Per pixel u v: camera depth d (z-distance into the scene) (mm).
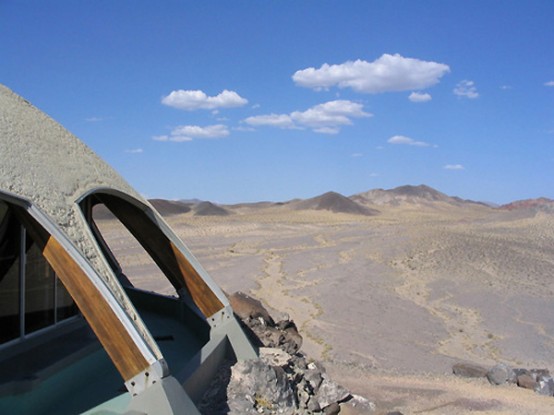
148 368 6758
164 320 12328
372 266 48500
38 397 7293
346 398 10164
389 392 14133
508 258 51188
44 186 7711
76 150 9891
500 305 35375
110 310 6867
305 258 53531
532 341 27406
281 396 9008
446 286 40906
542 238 66438
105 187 9188
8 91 10102
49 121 10242
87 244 7508
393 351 24141
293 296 36156
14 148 8047
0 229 8109
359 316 31109
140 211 10383
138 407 6648
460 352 24922
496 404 13430
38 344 8766
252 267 47562
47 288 9180
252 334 12234
